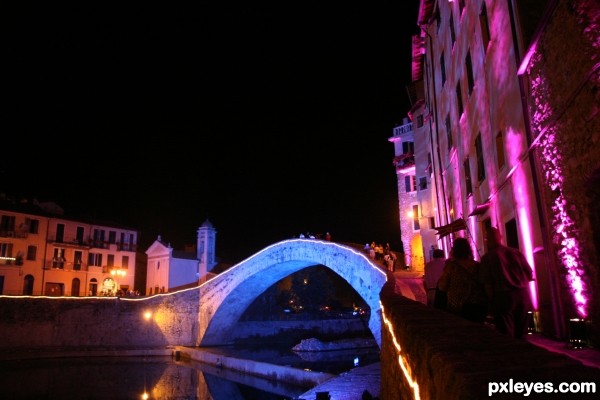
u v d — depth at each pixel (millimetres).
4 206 51156
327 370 31969
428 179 36781
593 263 8773
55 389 28562
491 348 2891
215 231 61562
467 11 18406
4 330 40031
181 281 58250
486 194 16969
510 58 12820
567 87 9172
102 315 44188
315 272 73625
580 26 8359
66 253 55469
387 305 7832
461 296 7250
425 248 36500
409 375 4438
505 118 13703
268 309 58312
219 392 27703
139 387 29391
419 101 37719
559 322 10383
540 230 11344
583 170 8805
